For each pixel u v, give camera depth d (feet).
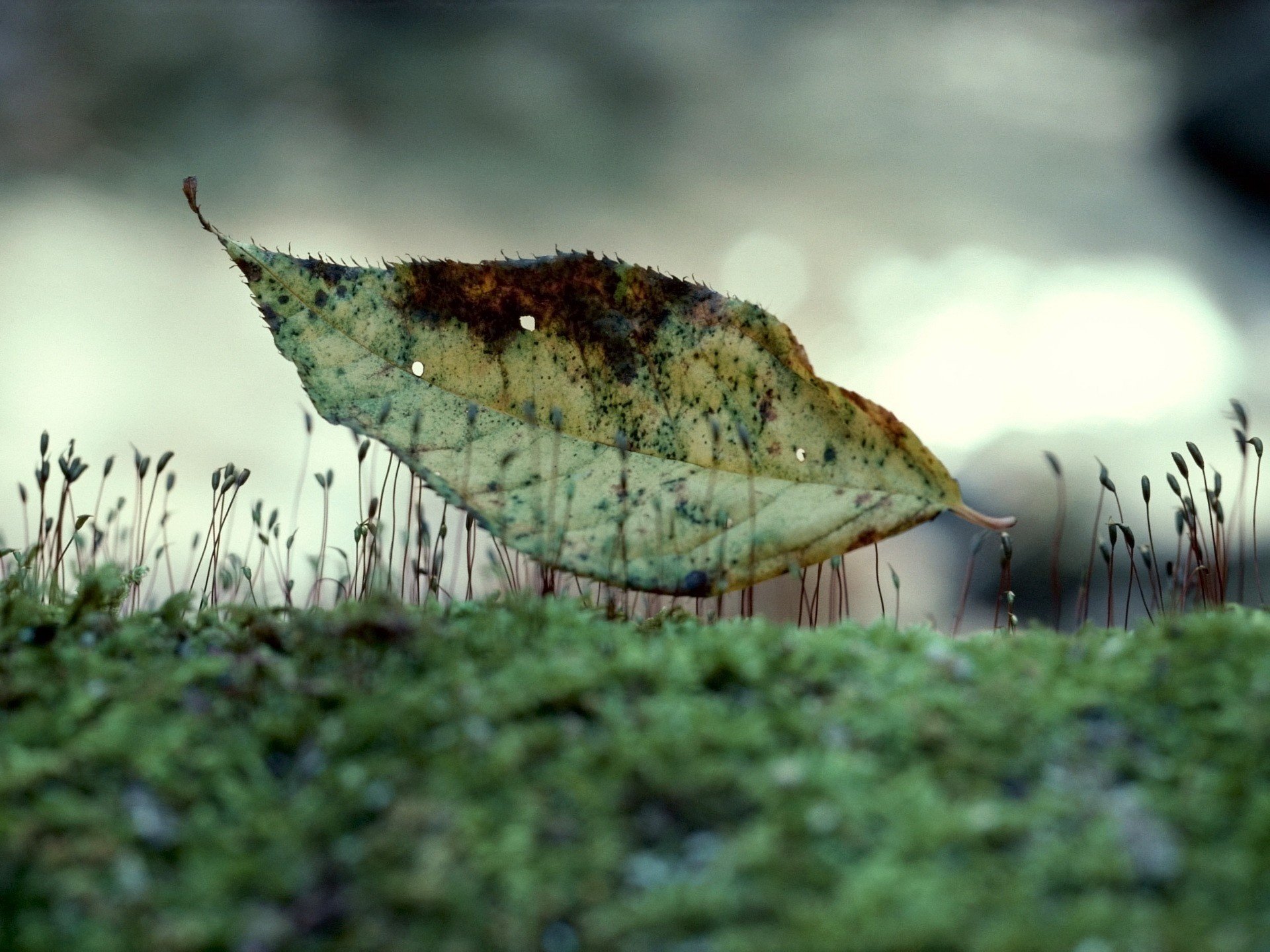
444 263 1.10
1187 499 1.13
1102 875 1.00
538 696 1.04
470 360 1.11
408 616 1.08
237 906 1.00
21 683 1.05
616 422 1.11
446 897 0.99
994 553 2.45
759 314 1.10
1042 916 0.99
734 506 1.10
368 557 1.12
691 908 0.99
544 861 1.00
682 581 1.09
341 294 1.10
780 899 0.99
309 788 1.02
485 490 1.10
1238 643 1.06
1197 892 1.00
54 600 1.13
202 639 1.08
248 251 1.10
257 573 1.22
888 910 0.99
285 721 1.03
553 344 1.11
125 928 0.99
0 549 1.12
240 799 1.02
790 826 1.01
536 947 0.99
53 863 1.00
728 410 1.11
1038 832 1.01
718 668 1.05
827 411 1.10
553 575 1.12
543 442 1.11
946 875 1.00
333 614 1.09
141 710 1.04
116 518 1.18
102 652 1.07
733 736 1.03
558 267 1.10
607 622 1.10
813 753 1.03
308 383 1.10
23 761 1.02
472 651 1.07
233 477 1.15
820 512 1.10
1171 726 1.04
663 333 1.11
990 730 1.03
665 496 1.10
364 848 1.01
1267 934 0.98
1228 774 1.02
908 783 1.02
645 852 1.01
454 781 1.02
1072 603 2.31
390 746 1.03
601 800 1.01
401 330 1.11
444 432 1.10
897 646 1.08
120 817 1.01
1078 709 1.04
